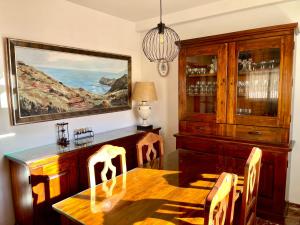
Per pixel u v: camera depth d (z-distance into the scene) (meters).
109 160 1.85
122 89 3.55
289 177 2.71
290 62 2.24
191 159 2.22
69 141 2.76
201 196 1.47
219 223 1.12
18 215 2.34
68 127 2.85
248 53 2.51
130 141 3.11
